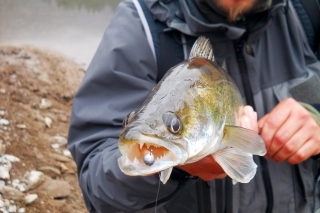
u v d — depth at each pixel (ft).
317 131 2.26
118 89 2.55
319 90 2.68
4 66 6.84
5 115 5.47
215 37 2.53
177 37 2.56
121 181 2.20
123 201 2.27
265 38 2.67
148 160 1.65
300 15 2.74
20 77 6.59
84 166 2.47
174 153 1.71
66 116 5.96
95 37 8.66
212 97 1.97
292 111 2.24
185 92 1.90
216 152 1.93
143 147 1.69
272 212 2.66
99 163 2.33
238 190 2.58
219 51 2.57
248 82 2.60
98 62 2.58
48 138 5.32
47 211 4.19
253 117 2.18
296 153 2.24
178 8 2.56
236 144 1.92
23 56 7.36
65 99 6.41
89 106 2.54
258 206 2.63
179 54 2.56
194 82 1.96
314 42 2.81
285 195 2.66
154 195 2.23
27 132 5.28
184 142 1.77
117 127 2.49
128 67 2.56
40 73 6.89
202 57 2.20
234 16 2.56
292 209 2.69
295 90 2.66
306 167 2.67
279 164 2.63
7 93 6.01
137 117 1.78
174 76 1.98
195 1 2.58
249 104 2.62
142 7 2.61
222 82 2.11
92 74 2.56
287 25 2.71
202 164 2.01
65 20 9.25
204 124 1.87
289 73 2.69
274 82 2.66
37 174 4.57
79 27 8.93
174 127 1.76
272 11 2.57
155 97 1.88
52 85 6.63
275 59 2.68
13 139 5.07
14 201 4.16
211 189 2.56
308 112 2.31
